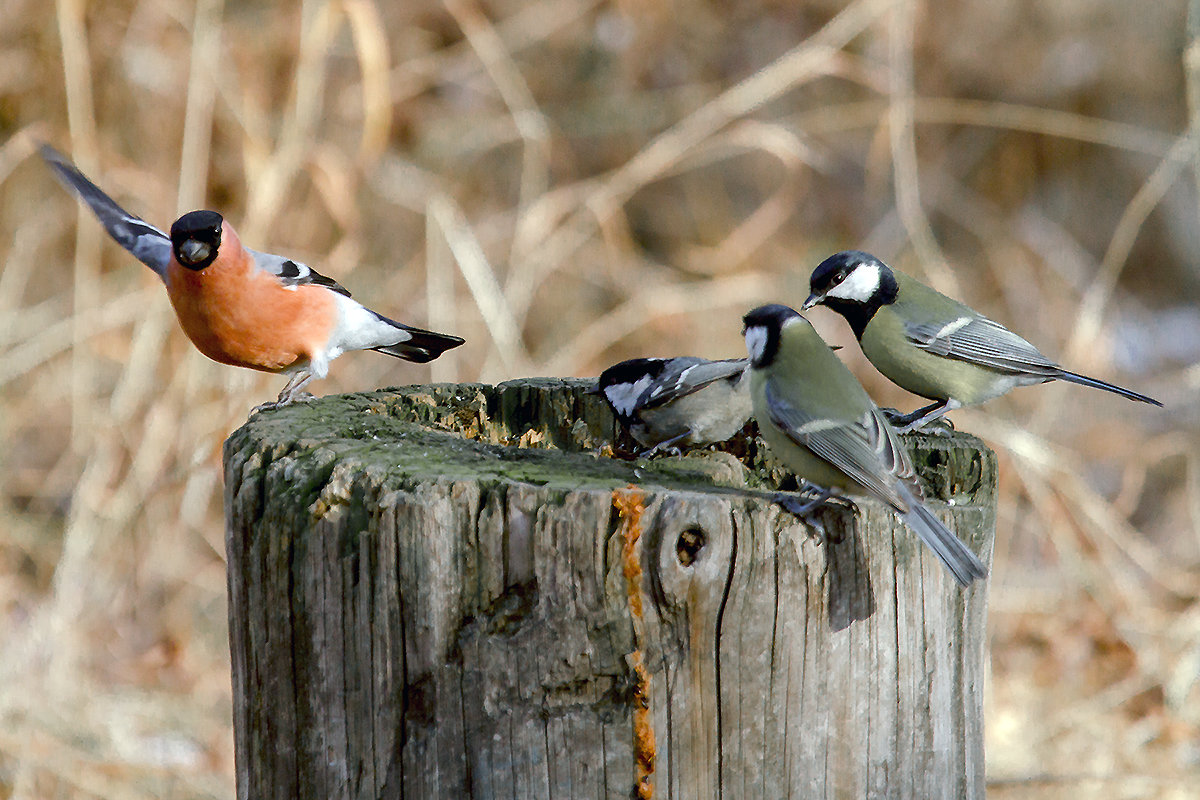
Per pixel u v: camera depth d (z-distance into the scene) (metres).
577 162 19.95
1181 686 11.76
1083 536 13.55
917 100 19.47
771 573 4.74
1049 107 20.38
